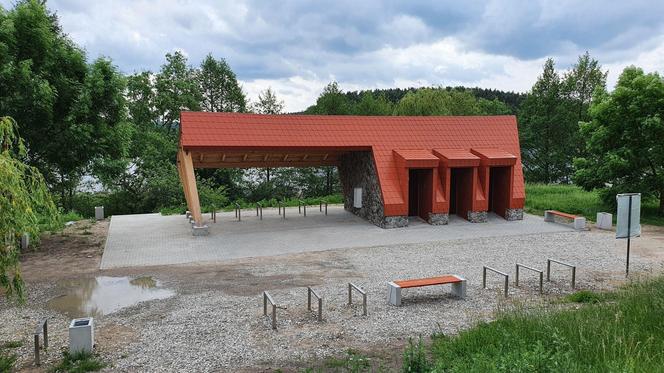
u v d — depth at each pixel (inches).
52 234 729.6
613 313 286.5
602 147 852.0
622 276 459.2
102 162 1097.4
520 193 827.4
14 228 276.4
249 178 1470.2
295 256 573.9
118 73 725.3
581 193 1146.0
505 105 2285.9
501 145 860.6
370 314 349.1
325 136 774.5
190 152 730.2
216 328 323.0
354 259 552.4
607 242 639.1
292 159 932.0
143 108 1450.5
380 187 768.3
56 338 308.0
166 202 1200.8
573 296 376.5
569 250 589.3
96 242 668.7
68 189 1237.1
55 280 472.7
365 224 801.6
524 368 183.2
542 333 249.8
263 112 1640.0
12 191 274.1
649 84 773.9
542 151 1592.0
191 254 590.2
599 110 836.6
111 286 448.1
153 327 327.6
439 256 561.6
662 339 236.8
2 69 574.2
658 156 792.9
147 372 250.5
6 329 329.7
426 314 347.9
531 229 744.3
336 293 409.4
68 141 643.5
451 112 1694.1
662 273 425.1
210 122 721.6
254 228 773.9
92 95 672.4
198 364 260.5
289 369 251.4
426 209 806.5
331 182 1429.6
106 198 1362.0
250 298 398.6
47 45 636.1
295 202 1097.4
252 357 269.7
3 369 257.1
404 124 833.5
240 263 540.7
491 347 245.8
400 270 495.5
